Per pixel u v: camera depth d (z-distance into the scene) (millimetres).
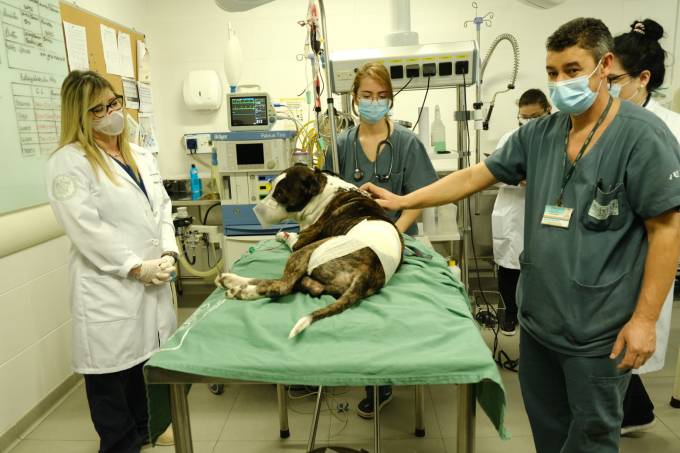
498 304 3281
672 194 1057
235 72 3186
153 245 1867
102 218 1729
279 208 1586
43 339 2375
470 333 1132
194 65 3676
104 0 3039
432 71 2373
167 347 1127
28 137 2240
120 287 1732
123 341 1748
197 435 2143
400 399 2389
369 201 1569
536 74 3590
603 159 1152
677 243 1094
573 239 1201
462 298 1401
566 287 1207
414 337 1116
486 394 1047
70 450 2072
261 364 1032
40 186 2326
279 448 2041
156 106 3750
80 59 2668
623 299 1161
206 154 3771
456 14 3523
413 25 3545
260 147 2746
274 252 1800
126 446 1885
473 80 2398
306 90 3590
